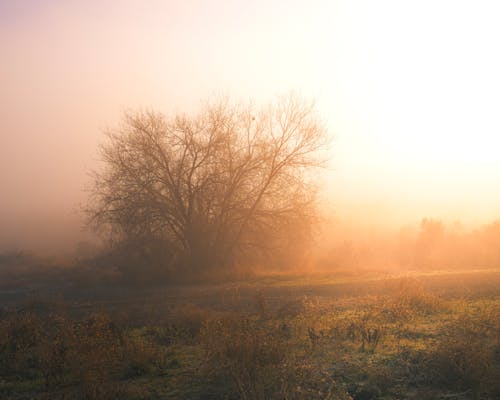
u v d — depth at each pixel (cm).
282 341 891
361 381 795
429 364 841
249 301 1672
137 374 875
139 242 2709
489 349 902
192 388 788
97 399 739
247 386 727
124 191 2708
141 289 2223
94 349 930
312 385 757
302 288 2014
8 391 821
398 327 1156
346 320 1227
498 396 729
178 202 2753
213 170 2777
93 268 2750
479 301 1491
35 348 1085
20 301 1922
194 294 1941
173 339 1123
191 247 2791
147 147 2711
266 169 2836
